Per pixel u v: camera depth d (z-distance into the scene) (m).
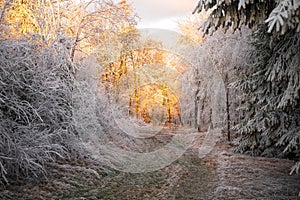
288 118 7.01
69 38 7.68
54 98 6.24
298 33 4.95
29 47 6.05
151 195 5.56
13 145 4.94
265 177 6.73
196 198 5.37
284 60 5.22
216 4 4.35
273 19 3.00
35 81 5.88
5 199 4.36
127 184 6.14
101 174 6.46
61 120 6.73
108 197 5.24
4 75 5.20
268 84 6.89
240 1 3.80
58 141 6.50
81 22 10.41
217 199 5.24
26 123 5.58
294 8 3.07
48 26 8.03
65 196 4.95
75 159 6.82
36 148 5.32
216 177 6.77
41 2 8.34
